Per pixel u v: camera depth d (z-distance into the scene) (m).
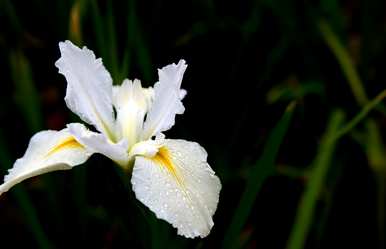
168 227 0.49
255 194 0.46
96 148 0.40
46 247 0.55
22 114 0.66
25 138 0.72
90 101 0.44
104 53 0.58
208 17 0.73
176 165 0.40
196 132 0.70
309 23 0.71
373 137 0.65
